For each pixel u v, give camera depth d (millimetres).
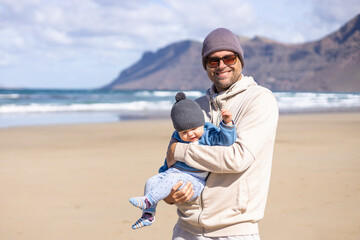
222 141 2219
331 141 11992
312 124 17719
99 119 21094
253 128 2217
